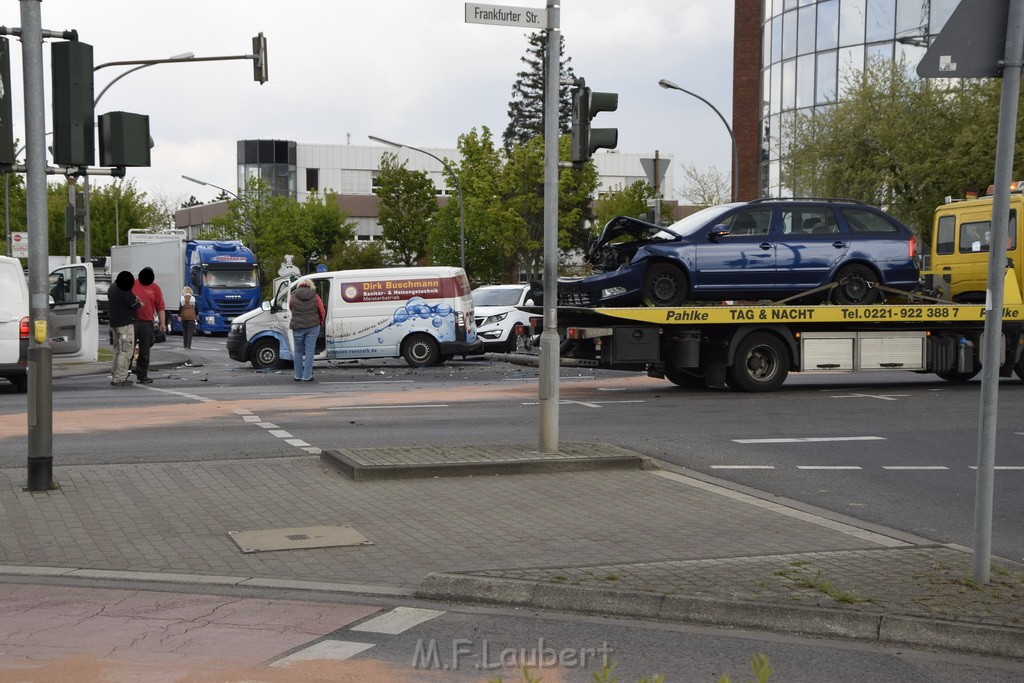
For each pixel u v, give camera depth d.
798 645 5.50
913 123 35.12
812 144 37.81
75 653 5.22
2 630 5.59
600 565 6.79
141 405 15.96
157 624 5.70
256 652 5.25
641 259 16.72
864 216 17.55
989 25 5.87
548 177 10.46
